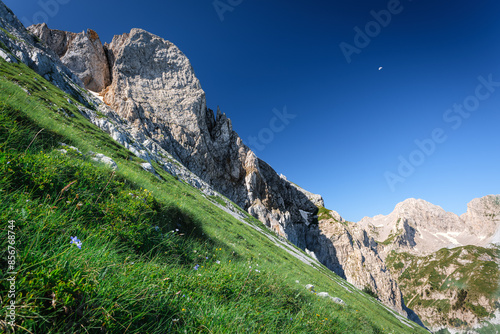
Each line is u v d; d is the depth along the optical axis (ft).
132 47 414.00
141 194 28.50
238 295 17.66
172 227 30.63
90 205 19.48
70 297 7.80
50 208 13.12
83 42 426.92
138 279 11.55
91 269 9.43
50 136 30.37
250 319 14.70
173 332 10.12
